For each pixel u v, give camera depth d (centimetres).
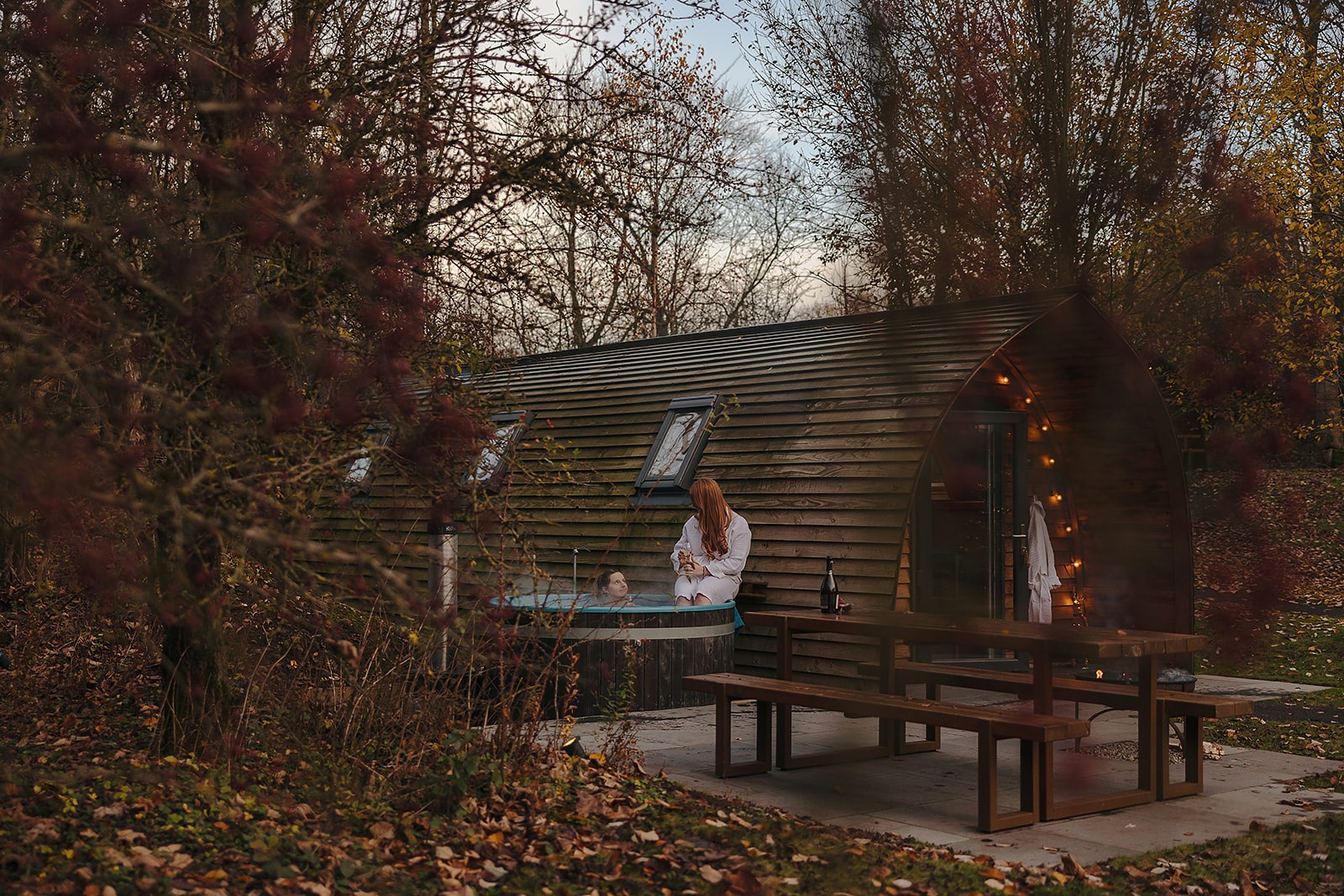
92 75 487
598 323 1869
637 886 457
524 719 641
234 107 477
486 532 566
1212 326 1648
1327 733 871
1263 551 1523
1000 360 1106
